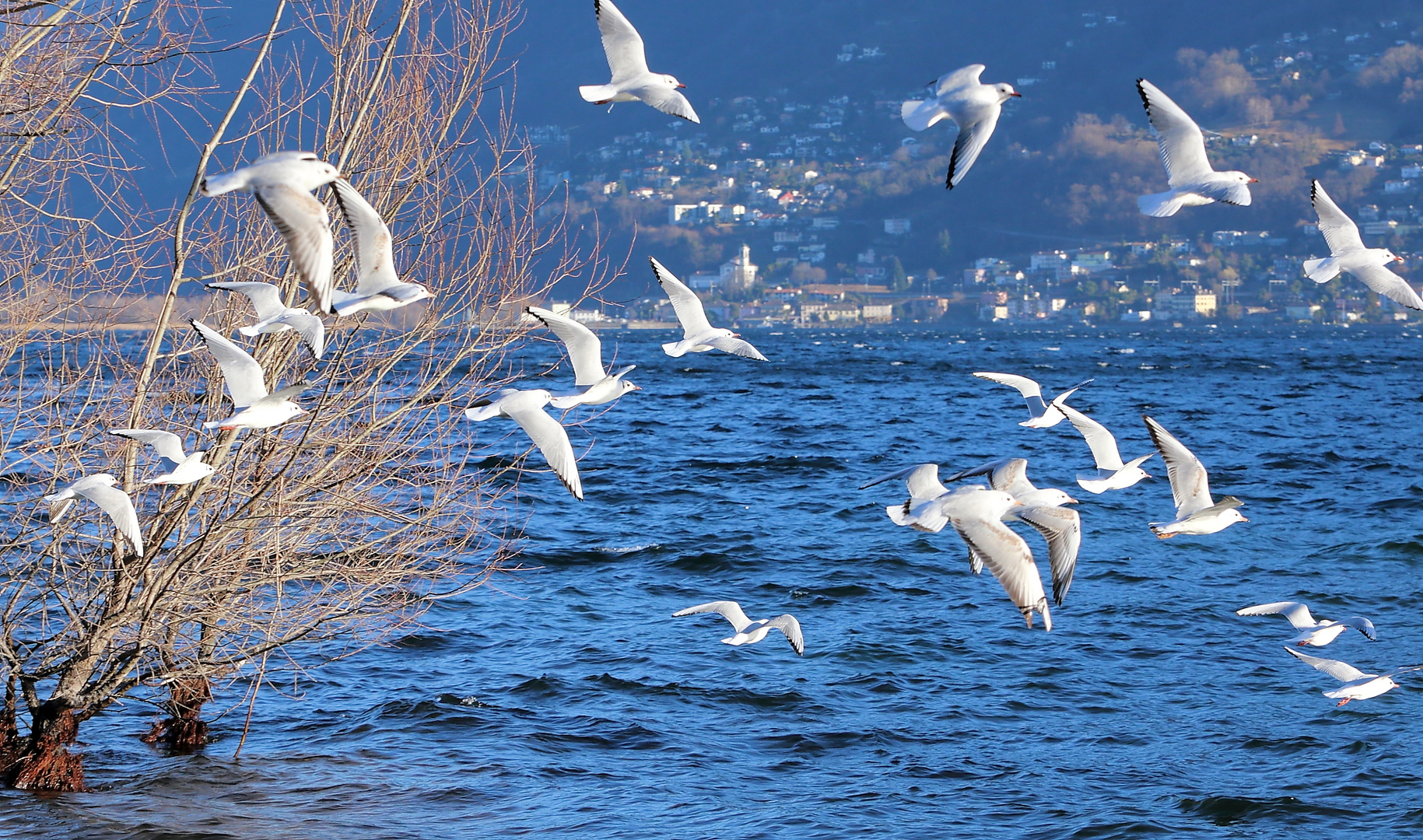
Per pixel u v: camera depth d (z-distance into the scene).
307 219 9.20
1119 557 29.25
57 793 15.44
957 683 20.31
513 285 17.00
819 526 33.03
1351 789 16.05
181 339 16.48
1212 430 56.91
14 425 15.64
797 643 17.52
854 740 17.88
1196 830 14.98
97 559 16.30
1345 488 39.22
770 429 55.81
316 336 10.52
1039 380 93.94
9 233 15.58
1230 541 31.11
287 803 15.44
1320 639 17.64
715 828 14.98
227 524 15.41
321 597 17.30
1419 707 18.95
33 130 15.36
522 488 36.81
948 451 48.50
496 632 22.73
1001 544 10.67
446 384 18.00
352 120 16.30
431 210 16.73
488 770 16.62
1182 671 20.94
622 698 19.45
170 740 17.38
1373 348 163.75
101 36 15.91
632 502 35.97
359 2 16.67
